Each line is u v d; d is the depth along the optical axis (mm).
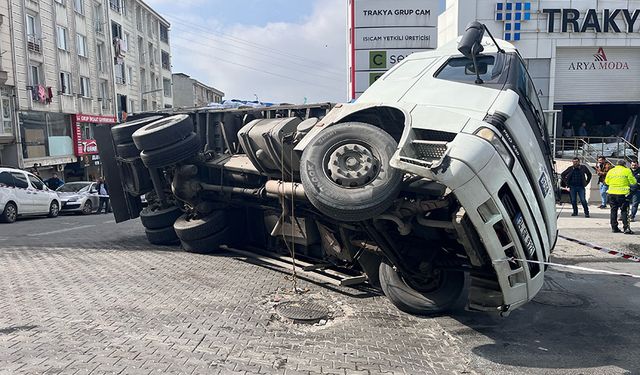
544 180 4777
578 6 22062
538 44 22234
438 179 3877
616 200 11344
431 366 4094
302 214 6188
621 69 22797
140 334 4344
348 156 4465
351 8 13164
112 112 38562
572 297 6266
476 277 4785
